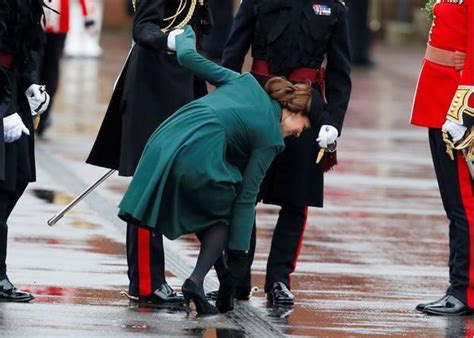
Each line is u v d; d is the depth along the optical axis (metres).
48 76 53.84
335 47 28.83
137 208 25.81
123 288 29.25
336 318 27.28
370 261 33.84
